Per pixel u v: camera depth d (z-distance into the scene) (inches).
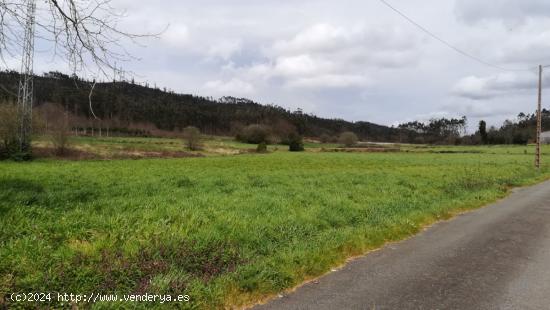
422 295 233.3
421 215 470.3
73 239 290.0
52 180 735.7
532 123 6815.9
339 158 2212.1
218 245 294.7
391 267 285.9
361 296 230.7
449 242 364.8
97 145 2471.7
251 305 217.3
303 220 399.2
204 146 3265.3
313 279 259.3
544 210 562.9
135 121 4864.7
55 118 1774.1
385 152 3277.6
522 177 1107.3
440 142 5900.6
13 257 237.9
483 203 621.9
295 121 7086.6
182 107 6491.1
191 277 239.0
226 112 7278.5
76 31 285.9
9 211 354.6
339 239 339.6
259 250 308.5
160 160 1815.9
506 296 233.8
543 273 277.0
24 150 1601.9
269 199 509.0
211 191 592.4
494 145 4869.6
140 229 316.5
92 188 602.2
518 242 367.6
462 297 231.5
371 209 493.4
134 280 226.1
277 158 2144.4
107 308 192.2
